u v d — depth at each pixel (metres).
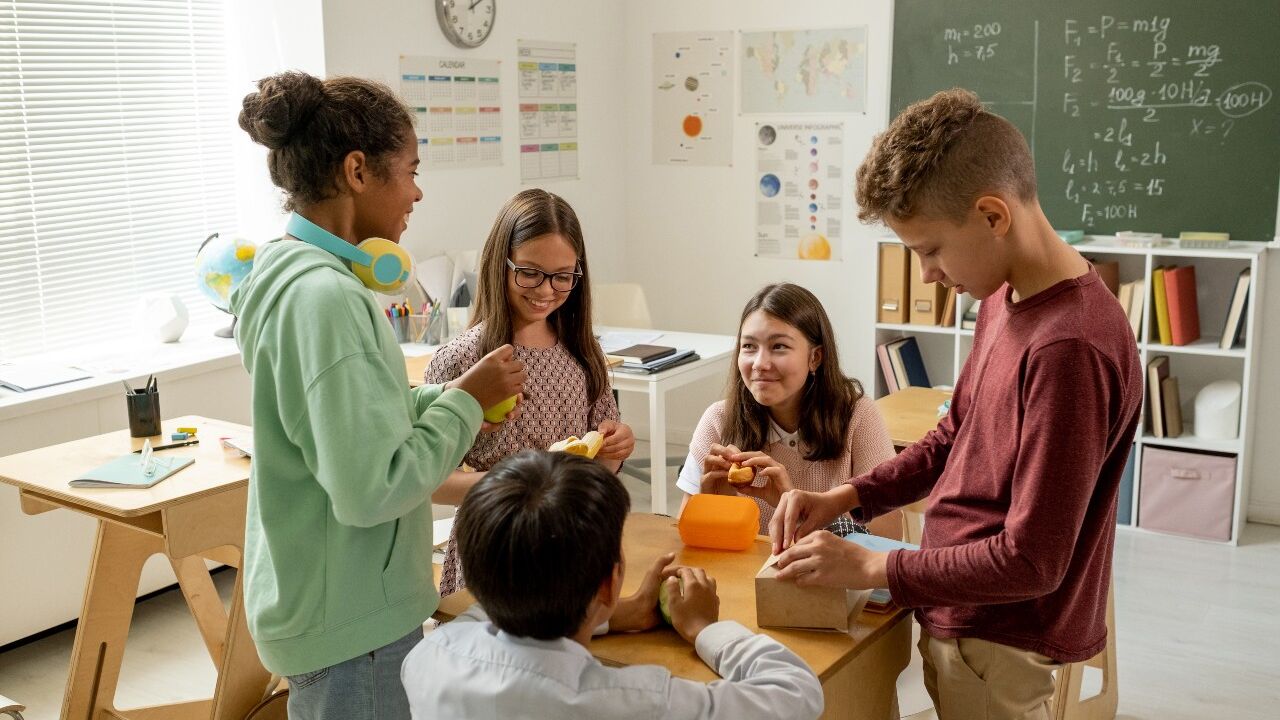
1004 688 1.50
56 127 3.57
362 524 1.35
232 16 4.06
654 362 3.73
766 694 1.24
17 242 3.51
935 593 1.39
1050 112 4.46
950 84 4.64
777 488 1.92
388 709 1.53
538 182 4.96
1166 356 4.43
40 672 3.13
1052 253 1.38
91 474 2.47
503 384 1.56
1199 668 3.16
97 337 3.76
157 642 3.35
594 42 5.21
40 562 3.26
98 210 3.73
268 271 1.45
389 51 4.18
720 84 5.20
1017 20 4.46
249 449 2.64
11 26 3.42
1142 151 4.31
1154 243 4.20
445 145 4.47
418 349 3.96
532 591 1.18
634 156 5.48
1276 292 4.16
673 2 5.25
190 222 4.03
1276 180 4.09
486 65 4.62
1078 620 1.47
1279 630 3.38
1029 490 1.32
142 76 3.81
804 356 2.23
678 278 5.47
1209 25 4.11
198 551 2.40
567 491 1.20
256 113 1.46
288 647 1.47
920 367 4.87
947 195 1.34
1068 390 1.30
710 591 1.50
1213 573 3.83
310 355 1.36
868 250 4.96
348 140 1.46
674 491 4.75
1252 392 4.11
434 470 1.40
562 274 2.05
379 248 1.50
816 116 4.99
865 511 1.74
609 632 1.51
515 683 1.18
